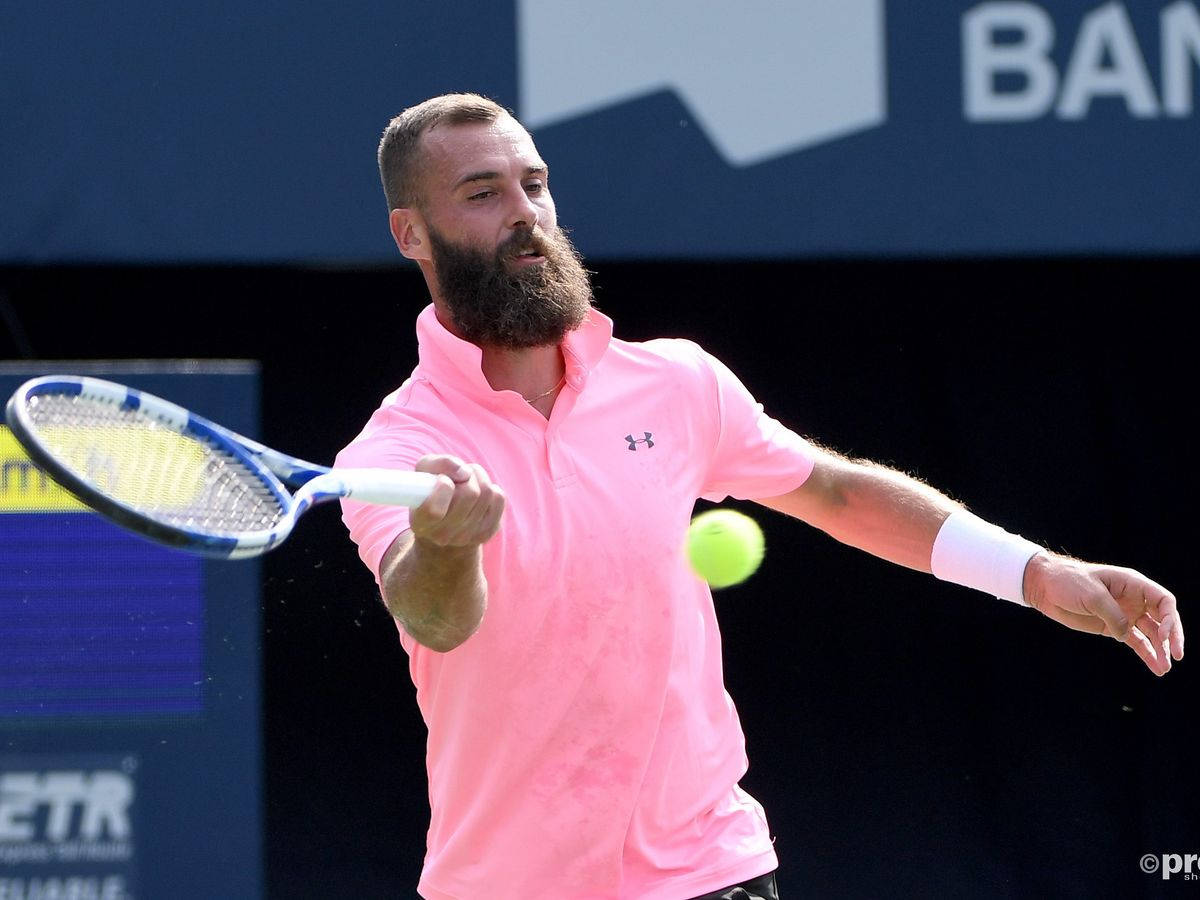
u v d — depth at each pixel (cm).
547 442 973
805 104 1831
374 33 1797
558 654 945
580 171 1817
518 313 987
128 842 1756
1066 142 1841
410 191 1024
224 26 1786
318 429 2080
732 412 1062
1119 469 2119
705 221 1830
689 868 980
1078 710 2134
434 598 843
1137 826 2117
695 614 1000
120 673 1755
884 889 2114
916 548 1097
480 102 1030
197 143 1789
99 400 863
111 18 1775
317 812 2067
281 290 2072
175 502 854
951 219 1841
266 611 2062
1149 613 1026
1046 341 2119
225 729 1767
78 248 1781
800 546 2142
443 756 984
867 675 2136
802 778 2120
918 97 1831
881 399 2120
